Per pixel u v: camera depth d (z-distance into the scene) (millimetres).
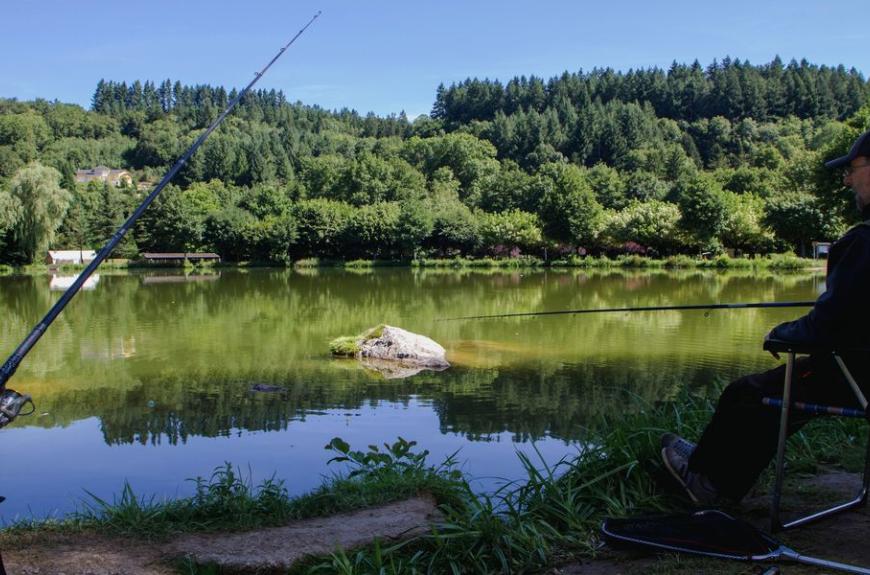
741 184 72938
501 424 8016
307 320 19922
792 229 51750
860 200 2477
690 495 2947
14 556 2775
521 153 123188
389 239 62812
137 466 6395
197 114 167750
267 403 9398
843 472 3477
